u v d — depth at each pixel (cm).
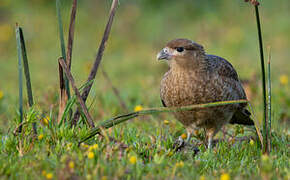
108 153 722
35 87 1695
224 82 967
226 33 2538
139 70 2184
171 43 973
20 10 2825
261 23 2680
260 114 1270
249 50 2372
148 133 1028
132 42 2716
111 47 2617
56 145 784
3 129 1055
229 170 727
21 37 866
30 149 773
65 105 906
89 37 2736
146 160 781
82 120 878
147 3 3059
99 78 1875
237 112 1038
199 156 823
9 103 1402
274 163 776
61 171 664
